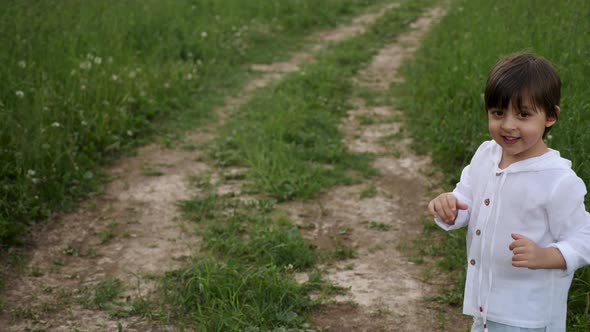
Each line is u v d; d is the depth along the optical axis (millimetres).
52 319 3652
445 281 4039
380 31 13812
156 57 9547
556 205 2004
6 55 7281
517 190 2061
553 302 2117
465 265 4148
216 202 5266
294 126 7004
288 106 7938
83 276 4148
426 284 4020
